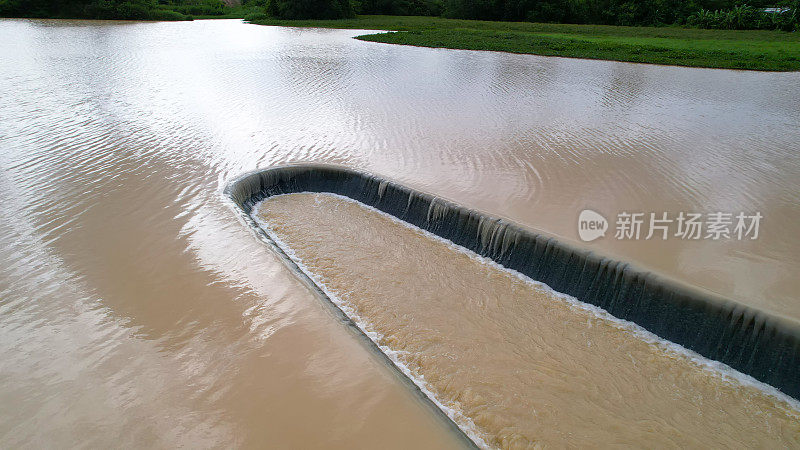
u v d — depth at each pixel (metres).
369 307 7.60
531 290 8.05
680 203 9.31
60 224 8.66
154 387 5.41
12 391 5.31
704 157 11.54
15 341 6.02
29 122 13.70
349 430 4.94
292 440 4.82
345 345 6.12
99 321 6.42
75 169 10.84
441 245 9.31
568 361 6.61
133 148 12.08
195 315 6.57
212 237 8.44
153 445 4.74
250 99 16.52
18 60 22.31
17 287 7.01
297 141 12.72
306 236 9.51
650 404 5.96
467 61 24.47
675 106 16.12
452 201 9.49
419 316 7.43
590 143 12.48
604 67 23.30
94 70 20.70
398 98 16.92
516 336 7.05
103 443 4.75
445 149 12.16
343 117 14.67
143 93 17.08
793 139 12.90
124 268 7.52
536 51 27.25
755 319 6.34
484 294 7.95
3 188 9.84
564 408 5.87
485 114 15.05
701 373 6.42
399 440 4.85
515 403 5.93
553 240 8.09
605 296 7.58
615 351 6.79
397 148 12.26
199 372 5.63
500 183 10.26
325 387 5.46
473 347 6.83
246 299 6.93
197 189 10.08
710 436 5.54
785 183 10.14
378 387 5.48
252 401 5.26
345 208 10.62
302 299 6.99
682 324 6.90
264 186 10.95
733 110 15.70
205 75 20.16
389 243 9.37
